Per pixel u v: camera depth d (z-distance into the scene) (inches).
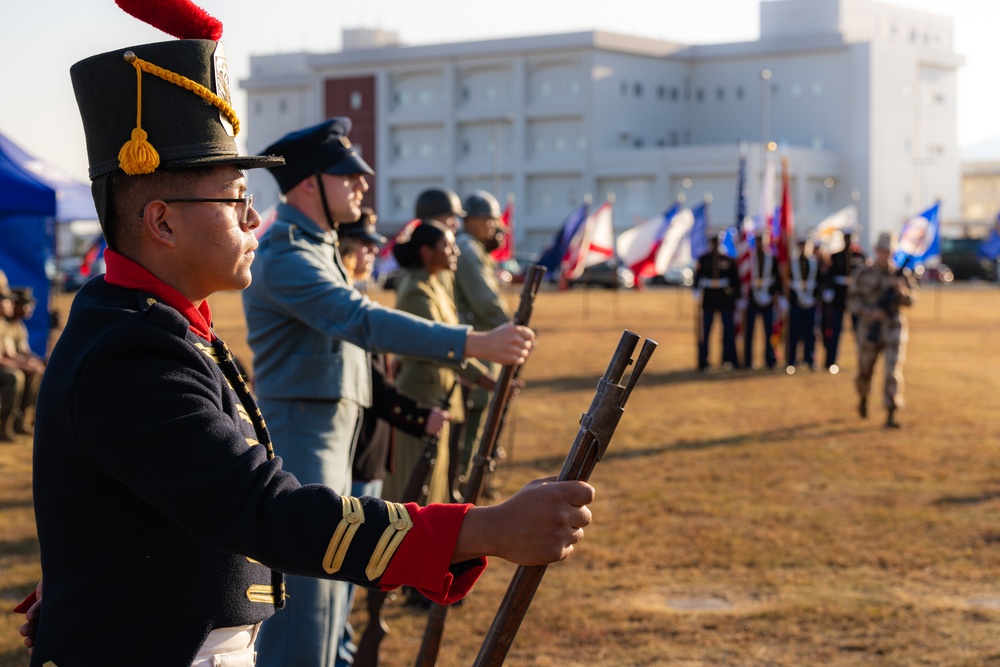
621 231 3297.2
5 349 540.1
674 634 267.1
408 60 3501.5
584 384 772.6
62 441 91.0
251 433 100.2
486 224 374.6
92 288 98.1
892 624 271.6
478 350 170.4
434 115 3484.3
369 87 3575.3
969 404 651.5
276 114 3831.2
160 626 92.8
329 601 187.5
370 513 90.0
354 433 200.5
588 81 3316.9
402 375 298.8
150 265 98.3
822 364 910.4
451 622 277.7
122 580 92.3
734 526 362.9
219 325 1254.3
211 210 98.2
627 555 331.3
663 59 3506.4
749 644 260.2
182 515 89.0
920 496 403.5
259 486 89.3
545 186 3408.0
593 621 276.1
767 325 877.8
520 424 586.9
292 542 88.1
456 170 3474.4
